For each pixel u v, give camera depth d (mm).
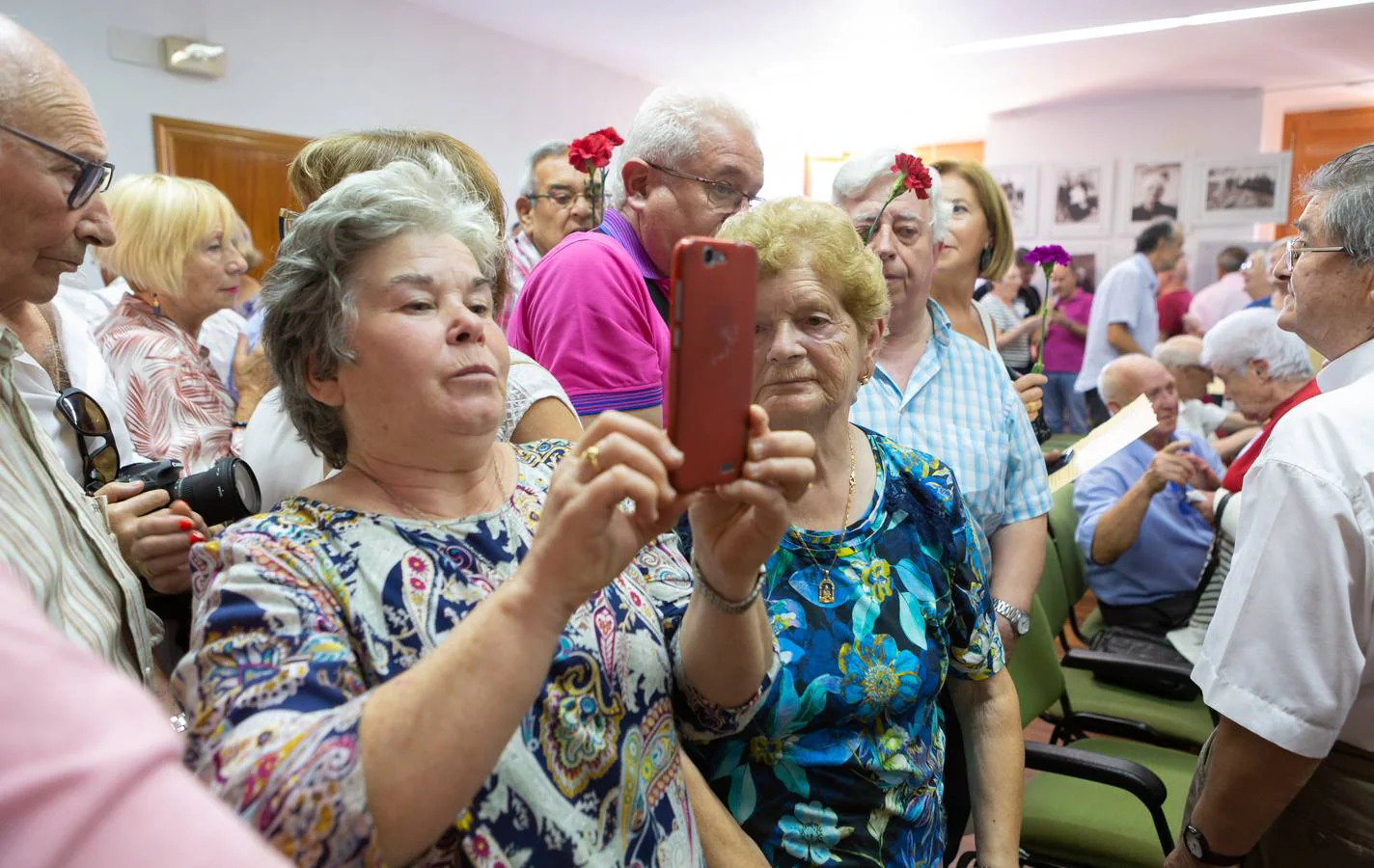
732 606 825
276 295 805
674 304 678
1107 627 2750
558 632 658
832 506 1135
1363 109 8484
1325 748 1170
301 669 656
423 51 5883
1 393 861
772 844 1060
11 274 867
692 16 6035
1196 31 6184
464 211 854
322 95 5277
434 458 799
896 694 1091
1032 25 6082
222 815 343
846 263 1080
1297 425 1208
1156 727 2258
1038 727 3068
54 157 848
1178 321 6902
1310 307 1360
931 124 9758
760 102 8891
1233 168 7531
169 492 1061
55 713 321
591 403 1450
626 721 810
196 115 4648
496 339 822
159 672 1150
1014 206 8406
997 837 1252
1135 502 2561
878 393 1700
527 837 712
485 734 620
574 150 1774
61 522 882
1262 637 1192
